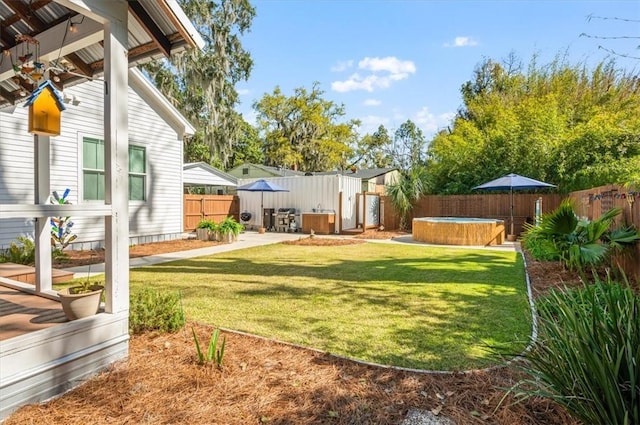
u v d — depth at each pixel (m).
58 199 7.07
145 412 2.02
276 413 2.03
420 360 2.70
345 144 31.17
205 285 5.16
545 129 12.98
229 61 16.89
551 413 2.02
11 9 2.91
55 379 2.16
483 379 2.41
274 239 11.48
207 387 2.29
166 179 10.42
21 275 4.36
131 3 2.68
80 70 3.60
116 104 2.51
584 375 1.72
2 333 2.25
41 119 2.64
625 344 1.71
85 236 8.37
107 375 2.40
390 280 5.51
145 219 9.83
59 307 2.86
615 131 11.41
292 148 28.69
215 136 17.14
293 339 3.10
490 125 15.70
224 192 19.20
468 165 14.43
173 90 16.75
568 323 1.99
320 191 13.84
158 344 2.95
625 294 2.21
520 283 5.28
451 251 8.93
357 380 2.40
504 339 3.09
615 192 5.93
